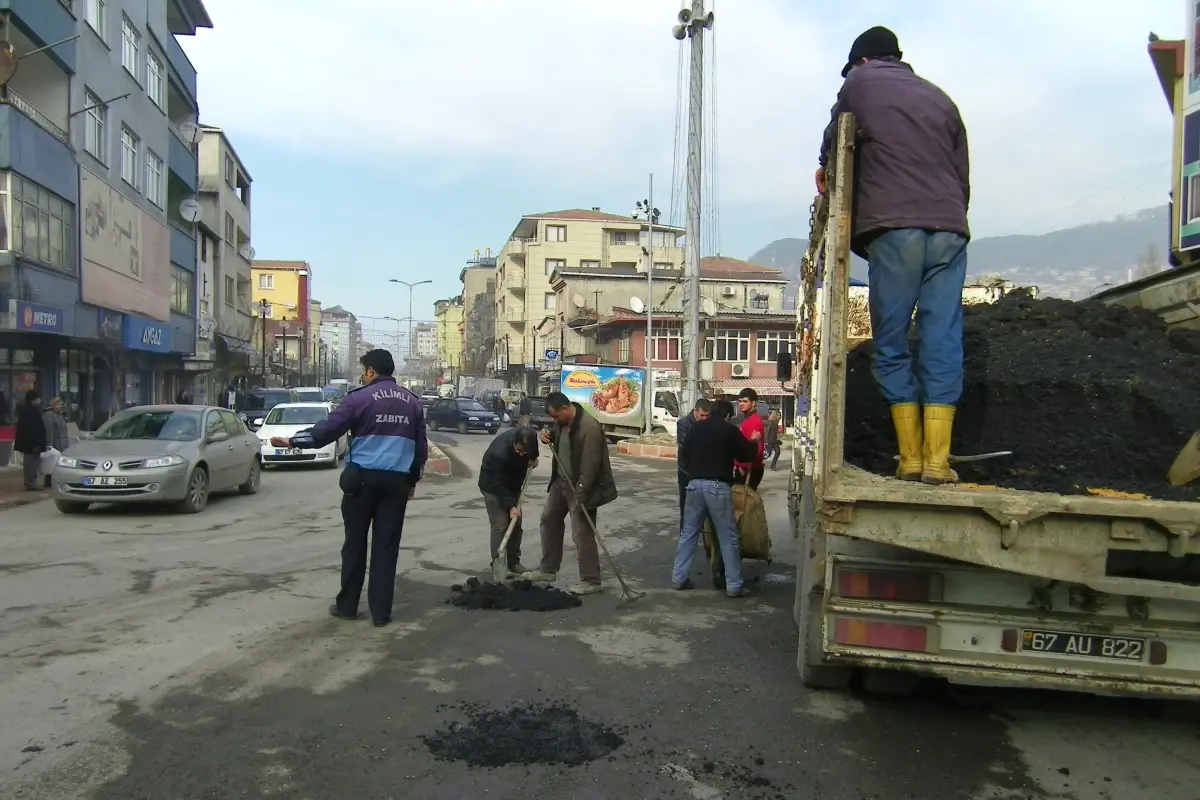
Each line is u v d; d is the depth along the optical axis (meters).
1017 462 4.42
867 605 3.92
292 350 93.81
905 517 3.54
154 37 28.88
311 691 4.79
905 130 4.19
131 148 26.45
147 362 32.38
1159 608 3.76
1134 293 5.96
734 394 46.38
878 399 5.14
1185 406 4.39
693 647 5.85
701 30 21.31
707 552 8.01
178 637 5.75
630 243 75.50
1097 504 3.38
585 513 7.41
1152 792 3.78
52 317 19.94
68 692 4.67
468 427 38.34
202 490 12.28
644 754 4.07
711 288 60.62
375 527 6.25
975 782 3.85
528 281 74.44
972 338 5.27
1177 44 6.90
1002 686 5.10
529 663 5.40
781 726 4.46
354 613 6.33
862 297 6.96
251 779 3.69
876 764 4.02
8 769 3.72
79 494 11.26
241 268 51.94
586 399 31.73
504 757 3.98
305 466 19.61
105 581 7.45
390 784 3.69
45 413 14.91
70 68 21.19
